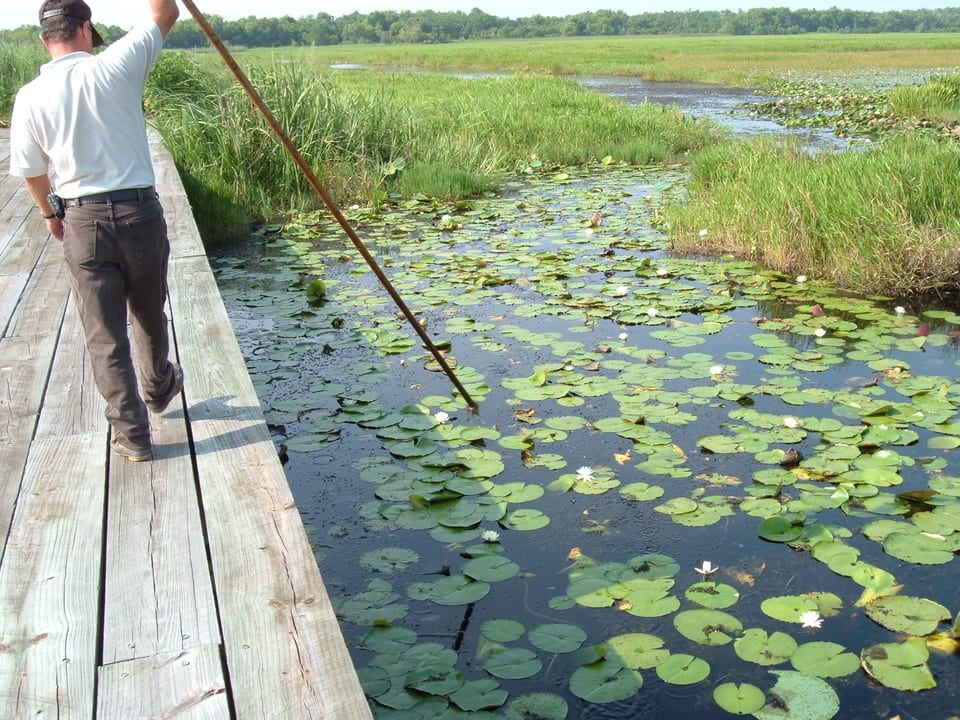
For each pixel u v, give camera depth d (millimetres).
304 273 7184
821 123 17078
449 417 4355
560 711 2453
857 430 4059
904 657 2604
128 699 1858
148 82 12633
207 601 2178
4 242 6039
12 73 14734
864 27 155250
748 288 6383
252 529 2471
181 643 2031
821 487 3617
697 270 6871
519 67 41219
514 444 4035
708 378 4738
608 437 4109
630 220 8922
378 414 4387
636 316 5766
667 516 3457
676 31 152625
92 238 2617
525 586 3047
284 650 1992
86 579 2277
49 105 2543
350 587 3055
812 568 3105
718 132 15367
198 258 5273
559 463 3854
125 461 2877
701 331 5477
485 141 13430
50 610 2156
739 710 2439
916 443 3973
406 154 11727
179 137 10250
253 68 11008
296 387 4773
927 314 5723
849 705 2455
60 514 2576
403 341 5426
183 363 3656
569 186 11258
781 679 2549
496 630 2801
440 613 2914
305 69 11164
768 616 2848
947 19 162500
